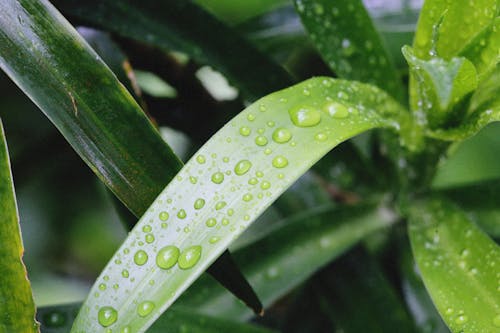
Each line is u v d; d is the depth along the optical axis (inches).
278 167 9.1
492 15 10.4
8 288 9.2
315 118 9.4
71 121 9.5
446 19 10.4
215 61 12.0
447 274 10.8
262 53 11.9
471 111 10.7
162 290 8.8
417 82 10.7
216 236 8.8
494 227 12.7
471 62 10.3
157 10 11.9
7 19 9.5
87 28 12.0
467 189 12.7
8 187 9.1
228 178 9.0
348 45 11.8
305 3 11.7
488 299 10.4
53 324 10.9
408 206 12.0
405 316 12.4
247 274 12.1
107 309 8.8
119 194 9.5
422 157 11.8
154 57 13.3
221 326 11.1
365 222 12.9
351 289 12.7
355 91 10.4
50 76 9.5
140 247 8.8
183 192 8.9
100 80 9.6
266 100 9.4
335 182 13.1
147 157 9.6
